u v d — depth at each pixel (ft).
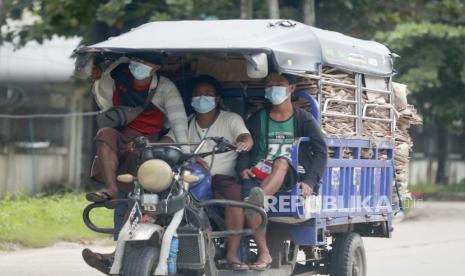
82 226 135.33
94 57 80.07
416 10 202.90
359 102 90.84
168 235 69.92
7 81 226.58
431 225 179.01
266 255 78.07
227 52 74.90
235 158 80.28
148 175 70.79
